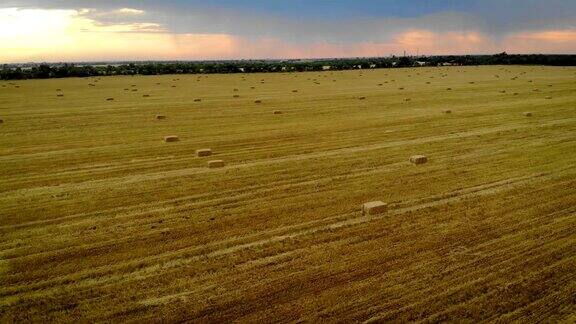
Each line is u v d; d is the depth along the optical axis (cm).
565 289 761
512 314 700
